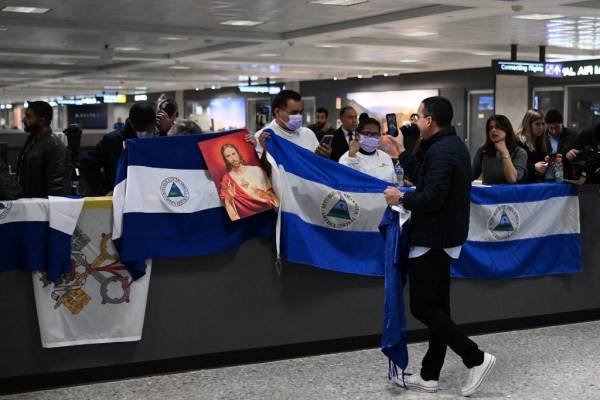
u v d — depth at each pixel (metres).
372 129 5.79
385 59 22.75
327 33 15.95
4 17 14.55
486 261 5.77
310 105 32.44
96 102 37.69
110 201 4.70
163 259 4.88
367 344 5.55
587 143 7.14
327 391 4.63
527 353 5.38
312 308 5.34
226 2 12.77
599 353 5.38
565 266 6.09
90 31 15.73
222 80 32.34
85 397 4.48
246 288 5.14
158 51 21.19
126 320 4.77
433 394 4.60
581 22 14.59
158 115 6.19
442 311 4.66
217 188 5.00
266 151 5.15
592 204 6.20
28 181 5.70
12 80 32.59
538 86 22.36
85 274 4.66
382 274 5.48
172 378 4.84
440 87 25.95
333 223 5.31
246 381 4.80
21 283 4.53
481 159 6.60
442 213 4.45
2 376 4.51
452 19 13.82
